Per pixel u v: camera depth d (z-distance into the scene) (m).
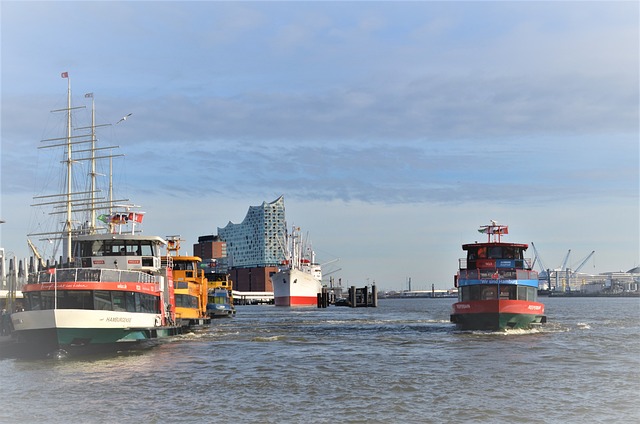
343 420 38.66
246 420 38.62
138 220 89.44
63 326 61.75
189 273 110.56
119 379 51.38
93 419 39.00
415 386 48.47
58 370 55.72
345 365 58.88
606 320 134.75
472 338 82.88
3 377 52.41
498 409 41.25
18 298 88.56
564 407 41.81
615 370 55.94
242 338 86.00
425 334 91.00
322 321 135.88
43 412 40.69
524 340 80.44
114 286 65.44
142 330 69.62
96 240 77.12
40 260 131.00
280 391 46.62
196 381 50.50
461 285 90.62
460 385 48.88
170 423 38.06
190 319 107.88
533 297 91.50
